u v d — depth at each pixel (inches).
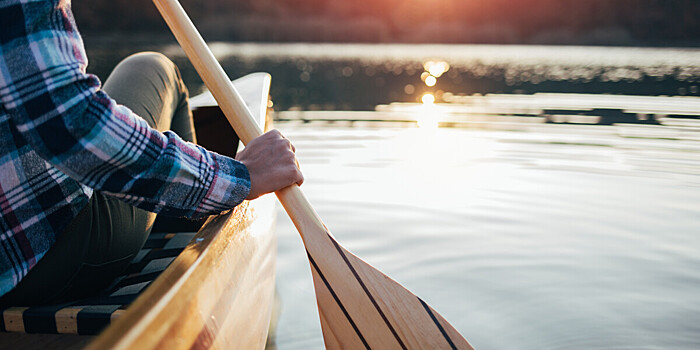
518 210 90.2
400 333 39.5
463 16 1721.2
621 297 60.5
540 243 76.1
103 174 27.4
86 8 1064.2
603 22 1470.2
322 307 39.8
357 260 40.2
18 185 28.6
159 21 1107.3
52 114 24.9
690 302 59.3
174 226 51.3
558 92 278.1
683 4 1219.2
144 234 38.1
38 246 29.8
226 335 30.0
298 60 668.7
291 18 1604.3
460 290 62.1
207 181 31.5
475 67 581.0
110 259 34.5
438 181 107.5
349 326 39.8
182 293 26.0
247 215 42.3
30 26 24.3
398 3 1717.5
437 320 39.5
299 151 135.6
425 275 66.0
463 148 138.2
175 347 23.5
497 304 59.0
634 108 205.6
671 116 182.1
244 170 33.6
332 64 616.7
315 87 337.7
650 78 352.2
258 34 1504.7
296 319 56.7
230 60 588.7
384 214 88.0
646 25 1330.0
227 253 33.9
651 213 88.2
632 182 105.7
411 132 163.3
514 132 159.9
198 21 1437.0
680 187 102.0
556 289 62.4
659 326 54.4
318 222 40.3
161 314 23.4
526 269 67.7
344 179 109.3
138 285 37.3
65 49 25.6
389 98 273.1
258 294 39.4
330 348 39.9
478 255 71.7
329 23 1657.2
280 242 77.1
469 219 85.7
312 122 186.7
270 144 35.9
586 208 90.9
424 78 425.4
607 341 51.6
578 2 1562.5
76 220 31.5
